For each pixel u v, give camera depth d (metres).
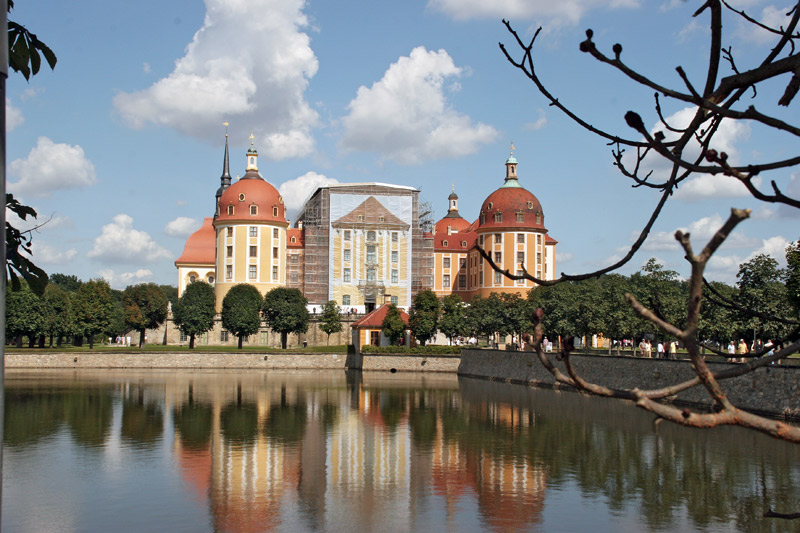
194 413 58.31
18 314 112.12
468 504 31.06
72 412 58.25
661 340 71.56
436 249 163.38
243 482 34.72
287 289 130.50
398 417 56.22
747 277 56.72
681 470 36.66
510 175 155.00
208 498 31.72
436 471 37.22
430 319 111.56
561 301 88.38
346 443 45.03
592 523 28.19
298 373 105.19
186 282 174.38
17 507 30.08
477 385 83.94
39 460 39.25
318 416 56.81
